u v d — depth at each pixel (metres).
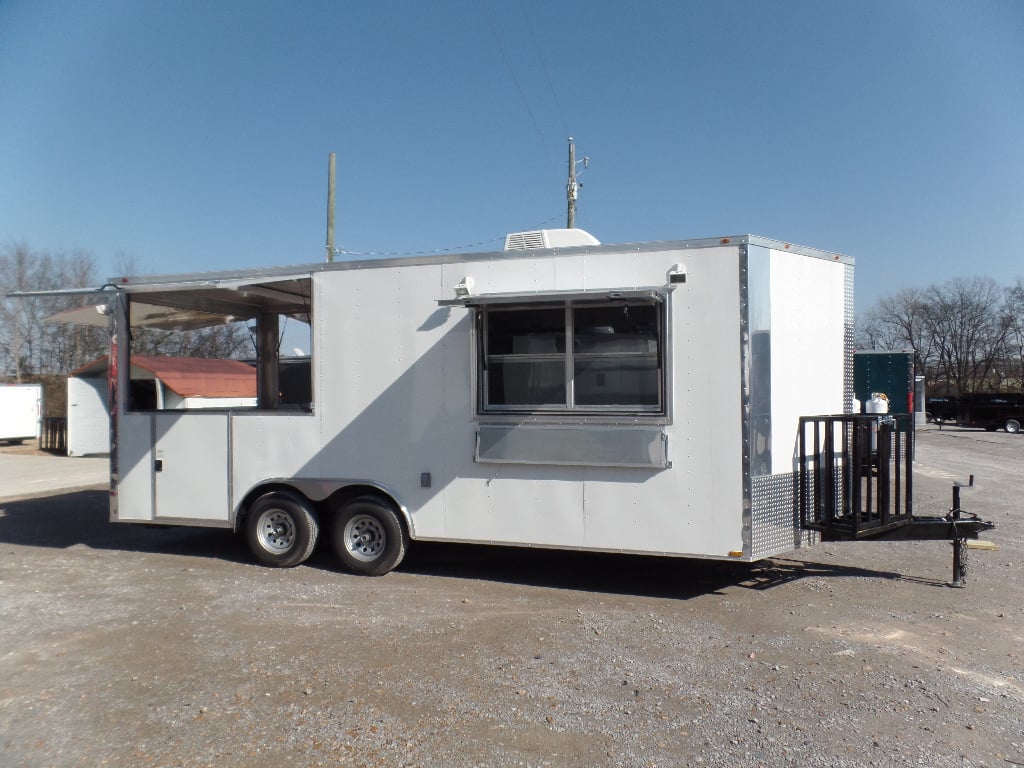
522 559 7.59
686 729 3.83
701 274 5.88
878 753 3.58
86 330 31.33
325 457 6.99
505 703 4.13
